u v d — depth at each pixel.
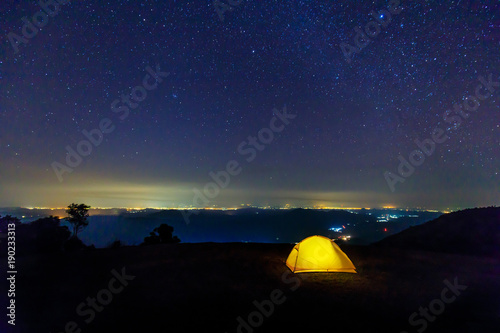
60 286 7.86
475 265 10.44
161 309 6.48
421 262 10.67
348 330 5.65
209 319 6.02
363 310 6.57
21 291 7.49
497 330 5.70
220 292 7.50
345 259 9.54
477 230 14.99
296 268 9.29
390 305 6.87
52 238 14.02
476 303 7.05
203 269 9.39
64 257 10.91
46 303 6.77
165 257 10.88
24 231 13.88
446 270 9.78
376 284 8.30
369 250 12.40
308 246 9.66
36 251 13.04
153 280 8.36
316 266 9.27
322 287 7.99
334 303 6.93
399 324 5.92
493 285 8.36
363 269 9.70
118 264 9.94
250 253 11.57
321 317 6.18
